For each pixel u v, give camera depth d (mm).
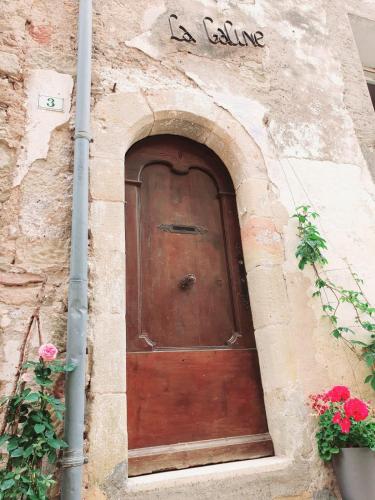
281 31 3494
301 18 3672
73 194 2168
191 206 2809
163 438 2143
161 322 2420
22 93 2365
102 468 1805
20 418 1669
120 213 2287
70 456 1710
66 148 2346
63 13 2701
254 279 2580
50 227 2164
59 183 2262
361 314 2684
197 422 2244
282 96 3189
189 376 2336
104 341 2012
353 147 3283
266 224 2670
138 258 2498
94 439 1837
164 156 2848
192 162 2914
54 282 2074
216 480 1964
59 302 2053
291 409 2252
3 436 1609
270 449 2289
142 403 2176
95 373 1943
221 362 2438
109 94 2566
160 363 2301
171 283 2543
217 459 2178
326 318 2572
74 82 2516
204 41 3090
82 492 1746
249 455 2240
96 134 2412
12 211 2121
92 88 2535
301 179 2939
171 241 2652
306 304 2561
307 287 2611
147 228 2619
